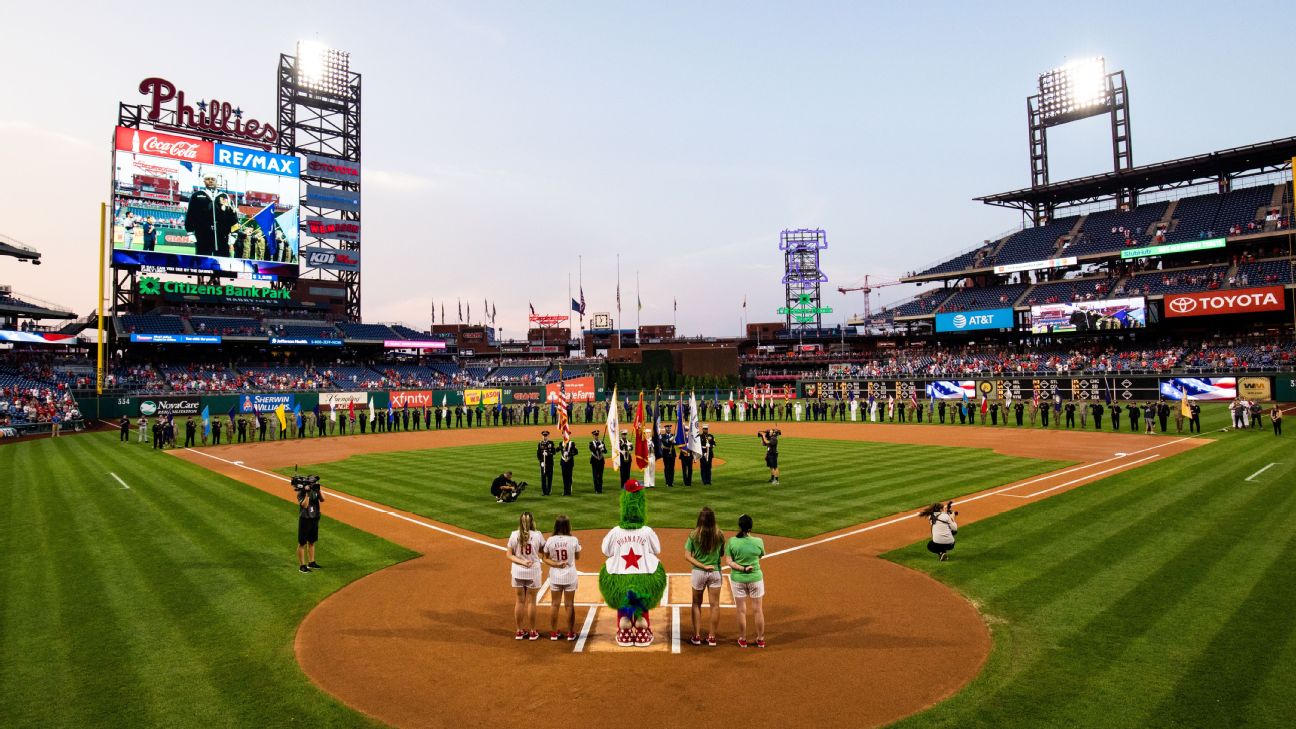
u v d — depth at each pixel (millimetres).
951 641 11477
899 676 10219
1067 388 69375
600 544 19125
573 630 11859
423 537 19656
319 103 87312
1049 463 32125
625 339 120438
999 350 82188
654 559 11836
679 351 104062
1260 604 12453
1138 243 74875
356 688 10047
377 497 26062
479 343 115562
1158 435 42438
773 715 9102
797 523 20766
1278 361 61438
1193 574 14250
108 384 67375
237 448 44625
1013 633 11672
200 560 16875
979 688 9742
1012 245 87500
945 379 77125
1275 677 9711
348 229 88812
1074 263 78250
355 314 91938
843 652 11156
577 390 79250
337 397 74812
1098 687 9625
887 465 32594
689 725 8859
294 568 16297
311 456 39938
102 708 9430
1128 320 68875
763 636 11680
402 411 62812
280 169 78000
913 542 18219
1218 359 64938
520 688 10000
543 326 115938
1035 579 14430
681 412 29562
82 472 32531
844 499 24375
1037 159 88500
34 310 68562
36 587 14672
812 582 14977
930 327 95625
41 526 20656
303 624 12625
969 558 16328
